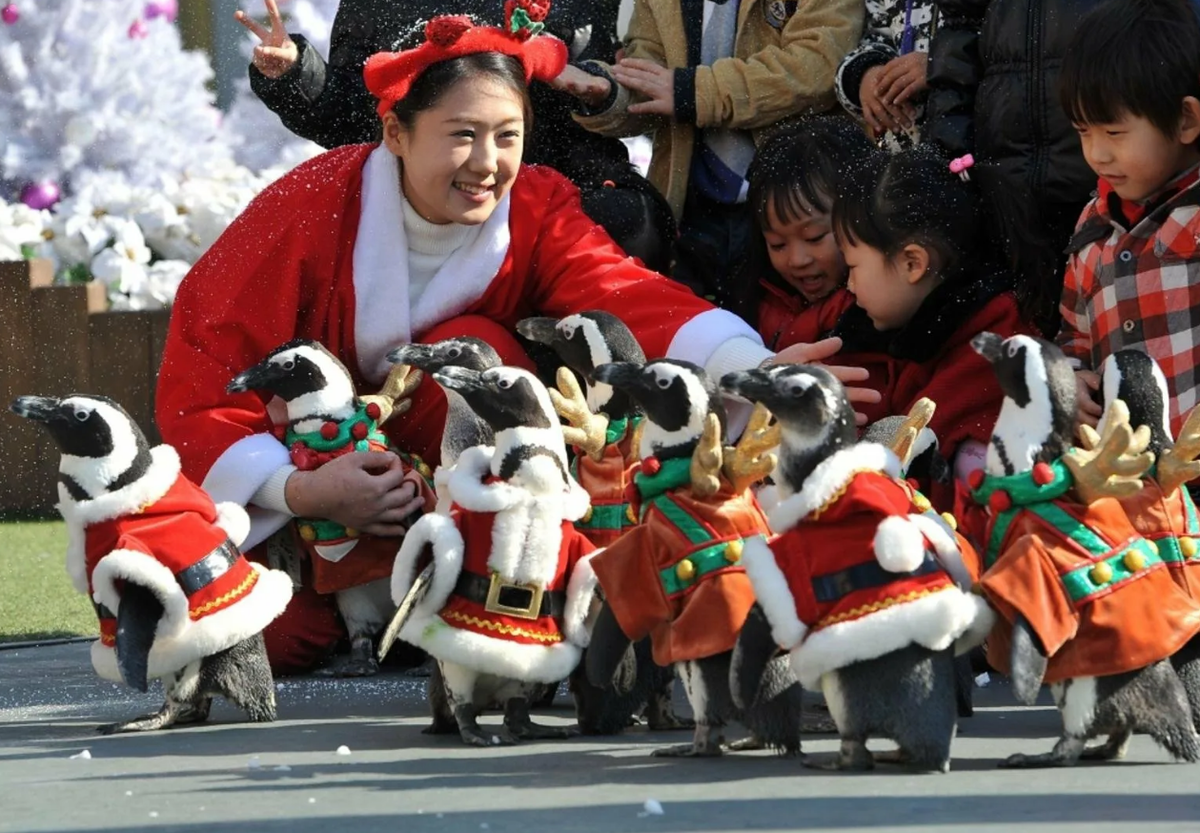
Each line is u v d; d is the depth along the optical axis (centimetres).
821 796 741
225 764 872
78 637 1434
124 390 2242
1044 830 657
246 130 2927
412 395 1250
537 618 925
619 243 1388
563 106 1492
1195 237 1079
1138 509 881
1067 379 854
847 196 1240
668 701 984
